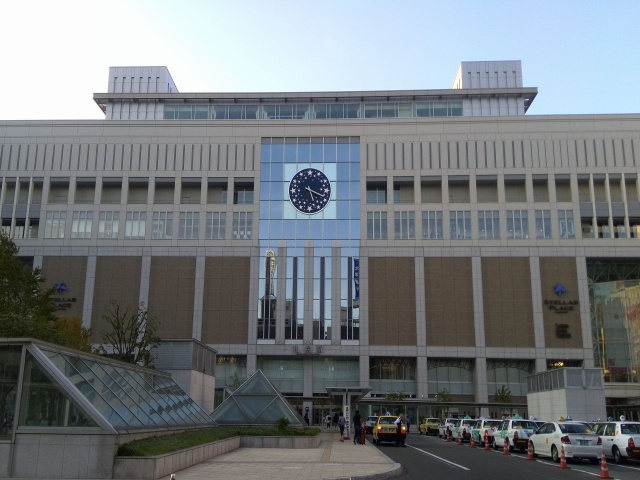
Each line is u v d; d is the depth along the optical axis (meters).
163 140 90.25
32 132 90.25
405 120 90.38
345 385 85.31
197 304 85.94
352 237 87.62
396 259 86.75
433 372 85.75
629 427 30.27
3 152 89.69
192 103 97.88
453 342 84.12
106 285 86.31
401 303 85.50
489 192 89.00
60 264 86.69
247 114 97.12
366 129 90.50
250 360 84.38
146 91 102.25
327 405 84.06
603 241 85.62
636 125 88.38
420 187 88.44
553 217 86.50
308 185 89.12
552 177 87.44
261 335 85.06
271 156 90.12
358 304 85.75
